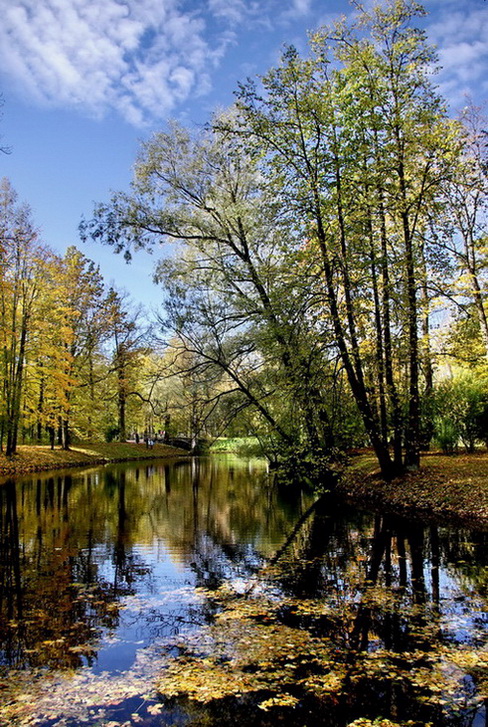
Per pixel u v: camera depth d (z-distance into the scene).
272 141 14.06
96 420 37.03
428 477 14.24
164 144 17.33
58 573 7.92
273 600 6.47
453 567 7.84
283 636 5.30
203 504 16.03
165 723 3.71
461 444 22.83
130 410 41.97
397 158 14.16
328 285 13.38
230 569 8.09
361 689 4.18
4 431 26.89
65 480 22.48
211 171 17.81
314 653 4.88
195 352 17.91
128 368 37.97
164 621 5.79
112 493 18.48
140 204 17.39
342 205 13.34
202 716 3.81
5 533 11.21
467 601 6.32
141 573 7.90
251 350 17.36
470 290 16.80
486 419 18.95
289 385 13.66
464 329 16.95
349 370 14.31
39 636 5.39
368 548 9.27
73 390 32.25
